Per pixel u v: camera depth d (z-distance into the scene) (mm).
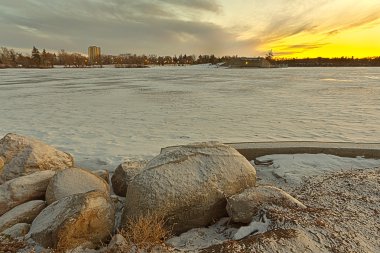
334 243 3330
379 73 55906
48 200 4367
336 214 3947
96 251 3385
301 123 11758
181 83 33125
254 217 3912
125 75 51375
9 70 78000
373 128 10734
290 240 3262
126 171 5266
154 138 9633
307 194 4785
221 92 23703
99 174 5551
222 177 4301
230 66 103812
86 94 22562
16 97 20781
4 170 5301
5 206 4395
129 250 3205
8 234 3684
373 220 3889
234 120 12477
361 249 3287
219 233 3953
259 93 22922
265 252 3133
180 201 3938
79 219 3441
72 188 4480
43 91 24938
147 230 3439
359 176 5273
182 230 3996
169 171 4164
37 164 5398
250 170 4637
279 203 4016
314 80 37094
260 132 10297
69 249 3338
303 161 6270
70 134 10266
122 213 4191
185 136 9828
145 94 22375
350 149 6562
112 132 10531
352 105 16375
